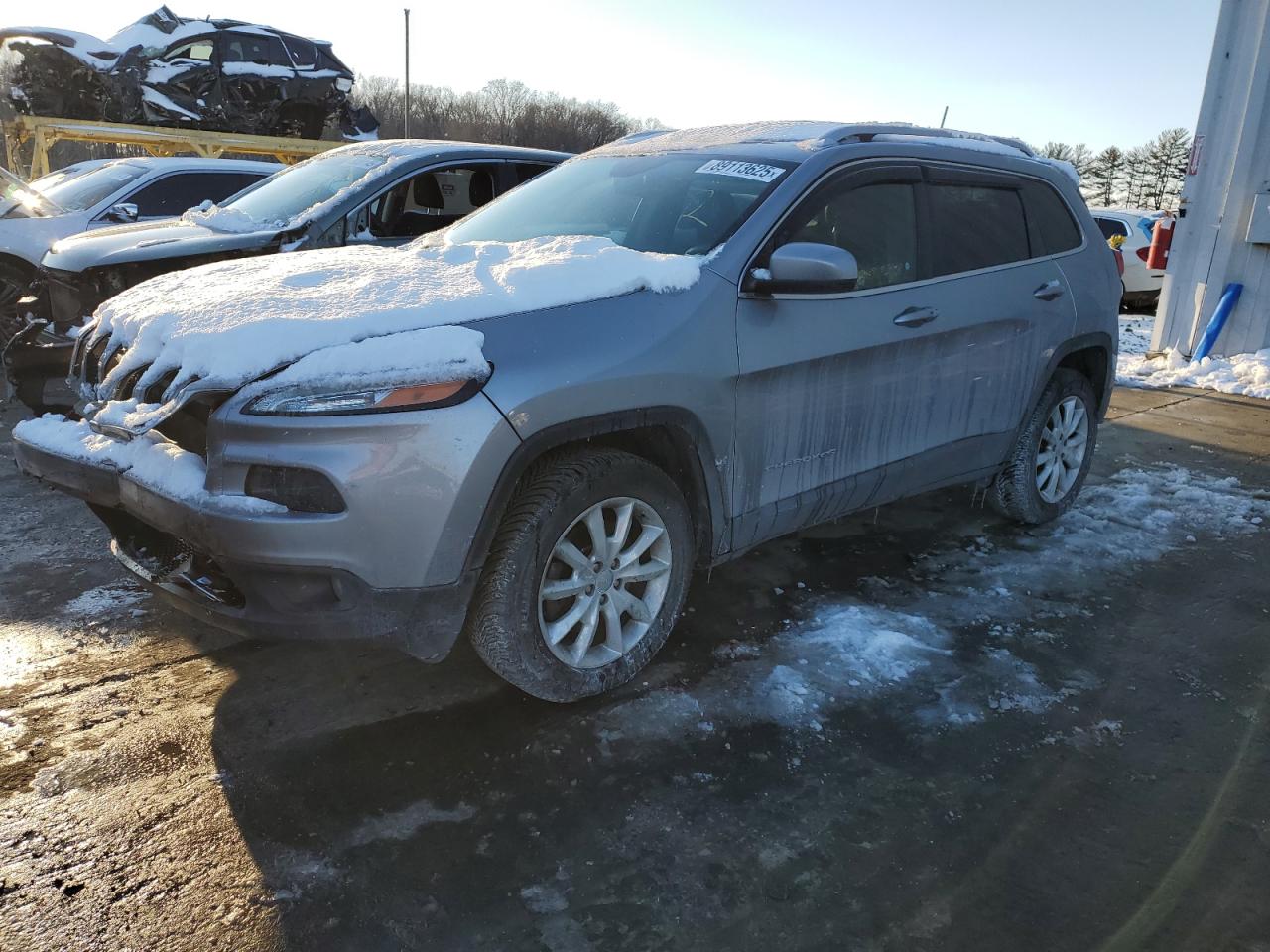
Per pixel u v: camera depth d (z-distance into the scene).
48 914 1.93
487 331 2.43
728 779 2.46
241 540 2.21
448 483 2.27
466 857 2.15
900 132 3.80
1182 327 8.87
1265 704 2.92
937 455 3.69
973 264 3.71
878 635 3.26
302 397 2.22
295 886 2.05
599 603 2.74
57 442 2.64
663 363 2.64
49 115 13.34
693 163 3.52
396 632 2.35
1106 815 2.37
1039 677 3.03
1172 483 5.20
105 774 2.38
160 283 3.06
